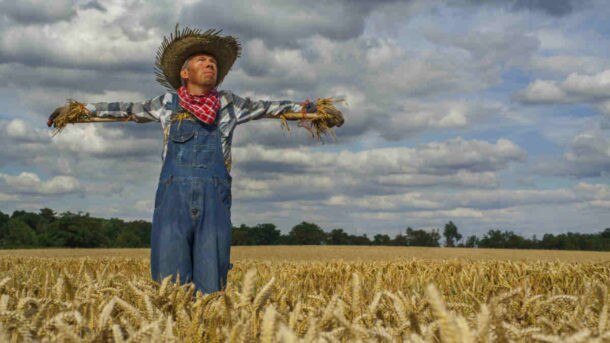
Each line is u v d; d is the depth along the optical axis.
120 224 146.75
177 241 4.96
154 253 5.06
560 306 2.92
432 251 47.88
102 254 39.12
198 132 5.20
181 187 5.04
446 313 1.26
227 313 2.45
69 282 3.26
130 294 3.44
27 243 115.88
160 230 5.02
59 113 5.54
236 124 5.53
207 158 5.16
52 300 2.80
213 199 5.08
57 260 16.50
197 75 5.30
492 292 3.97
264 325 1.63
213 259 4.97
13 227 117.25
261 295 2.40
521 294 3.05
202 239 4.99
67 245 117.31
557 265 8.88
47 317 2.71
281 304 3.21
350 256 32.66
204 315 2.74
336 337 2.12
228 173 5.27
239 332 1.89
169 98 5.47
